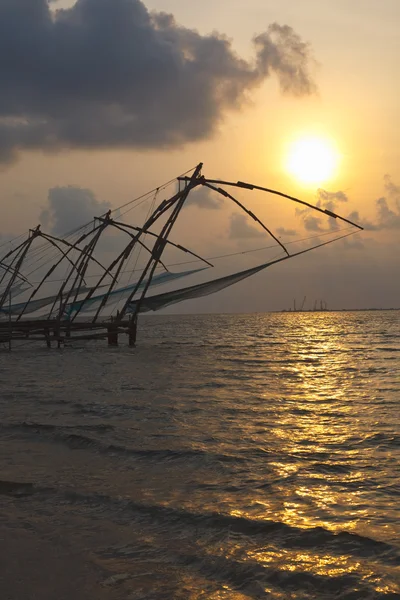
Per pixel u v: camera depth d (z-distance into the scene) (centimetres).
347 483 792
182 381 2070
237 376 2270
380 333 6762
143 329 9038
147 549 578
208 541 596
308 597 483
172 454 952
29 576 522
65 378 2158
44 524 644
